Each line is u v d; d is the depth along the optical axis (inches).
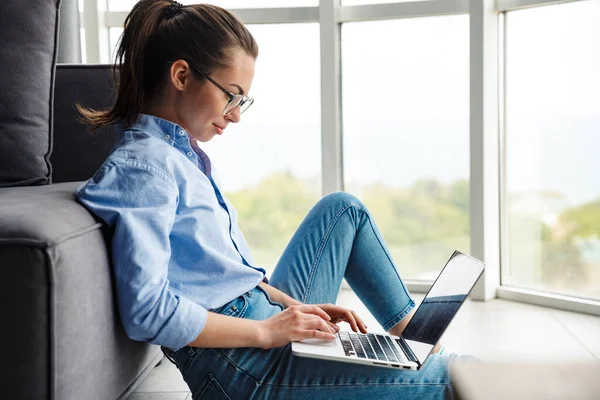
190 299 48.1
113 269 44.9
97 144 81.0
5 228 38.3
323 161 116.1
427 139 113.8
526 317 99.6
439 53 111.2
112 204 45.2
